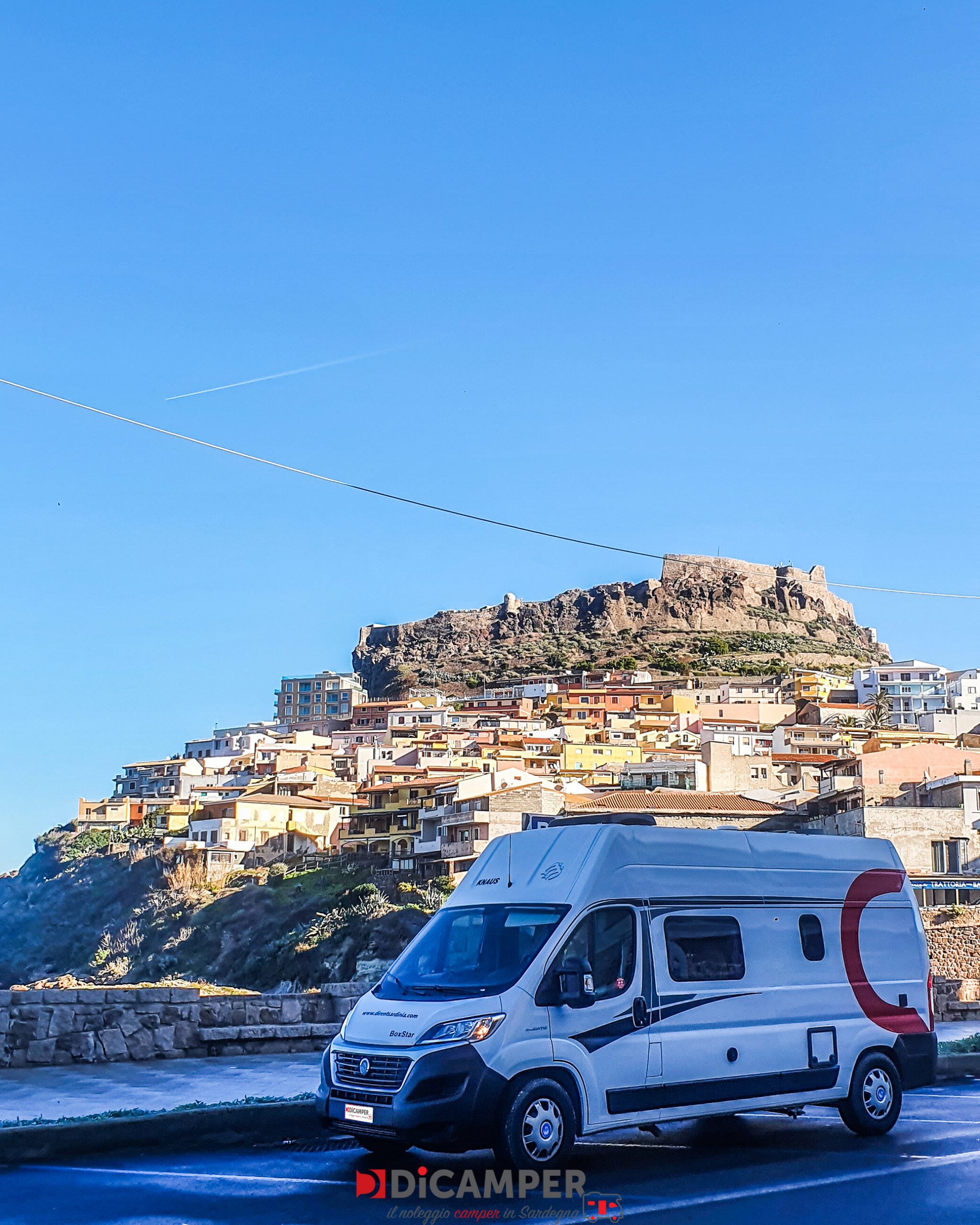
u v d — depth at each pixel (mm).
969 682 178750
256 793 126312
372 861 101312
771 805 88562
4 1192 9430
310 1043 15953
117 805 134500
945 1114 13641
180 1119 11359
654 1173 10352
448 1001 10203
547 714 172000
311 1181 9859
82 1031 14688
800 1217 8703
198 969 94062
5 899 122500
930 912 63000
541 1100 9930
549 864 11297
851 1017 12375
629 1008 10719
